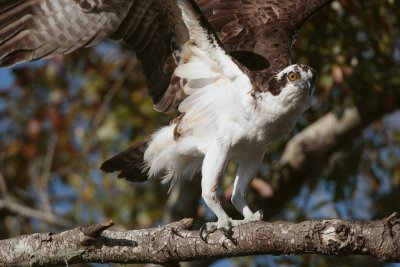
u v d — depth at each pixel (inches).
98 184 602.2
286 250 319.0
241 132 384.5
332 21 524.1
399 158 593.6
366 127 587.5
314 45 530.3
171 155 409.4
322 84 531.2
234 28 446.0
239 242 330.3
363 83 532.4
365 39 544.1
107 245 345.1
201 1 458.3
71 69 638.5
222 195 559.2
